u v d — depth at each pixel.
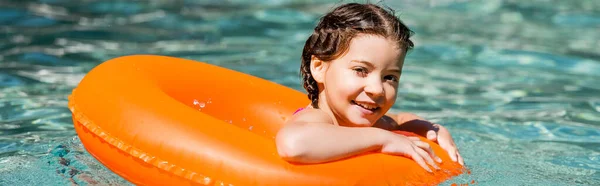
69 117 4.50
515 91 5.66
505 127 4.64
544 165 3.75
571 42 7.42
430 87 5.73
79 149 3.80
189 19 7.88
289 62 6.29
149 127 3.04
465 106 5.20
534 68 6.45
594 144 4.27
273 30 7.57
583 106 5.23
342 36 3.11
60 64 5.88
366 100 3.06
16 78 5.39
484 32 7.76
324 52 3.18
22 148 3.85
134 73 3.47
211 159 2.88
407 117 3.69
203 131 2.96
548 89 5.75
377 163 2.96
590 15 8.63
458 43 7.25
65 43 6.57
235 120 3.82
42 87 5.19
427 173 3.05
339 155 2.91
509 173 3.50
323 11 8.45
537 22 8.30
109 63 3.60
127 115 3.12
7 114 4.54
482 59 6.71
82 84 3.50
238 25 7.72
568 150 4.11
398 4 9.01
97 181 3.37
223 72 3.92
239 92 3.87
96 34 6.99
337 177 2.85
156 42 6.84
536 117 4.90
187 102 3.70
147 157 2.98
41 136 4.09
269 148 2.93
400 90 5.62
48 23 7.27
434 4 9.06
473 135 4.41
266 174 2.81
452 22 8.19
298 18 8.12
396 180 2.95
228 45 6.87
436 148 3.32
